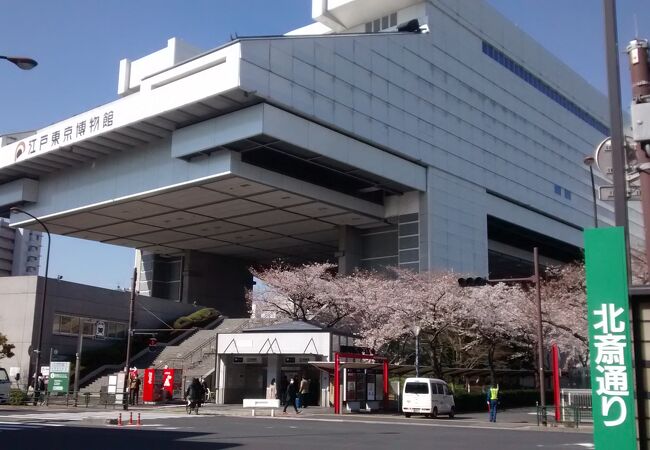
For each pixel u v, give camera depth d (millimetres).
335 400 34125
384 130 50312
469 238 56844
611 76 7406
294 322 40750
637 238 49375
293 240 63594
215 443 17719
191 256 68688
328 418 30297
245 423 26047
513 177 64500
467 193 57750
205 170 44812
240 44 40531
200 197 49250
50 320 48125
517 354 49062
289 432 21766
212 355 48406
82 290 51375
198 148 44312
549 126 72562
